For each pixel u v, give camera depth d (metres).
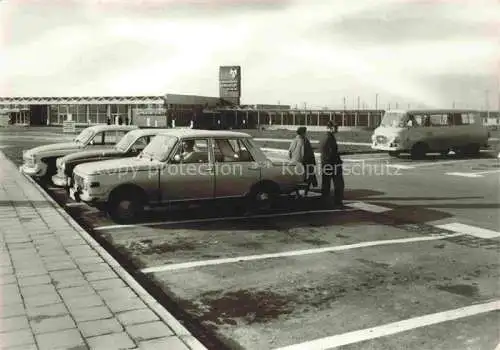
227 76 61.25
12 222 7.42
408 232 7.46
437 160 20.58
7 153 20.53
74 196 8.20
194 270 5.45
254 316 4.12
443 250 6.38
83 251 5.79
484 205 9.89
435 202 10.24
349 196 11.05
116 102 53.12
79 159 9.34
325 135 9.88
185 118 55.03
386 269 5.52
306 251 6.29
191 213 8.82
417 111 20.84
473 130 21.91
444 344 3.56
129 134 10.42
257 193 8.46
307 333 3.77
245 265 5.64
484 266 5.65
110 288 4.47
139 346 3.25
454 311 4.23
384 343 3.58
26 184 11.64
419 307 4.33
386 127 21.20
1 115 55.72
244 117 61.00
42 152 11.11
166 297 4.59
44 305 4.02
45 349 3.19
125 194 7.69
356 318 4.07
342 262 5.79
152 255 6.05
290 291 4.77
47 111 56.22
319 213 8.98
